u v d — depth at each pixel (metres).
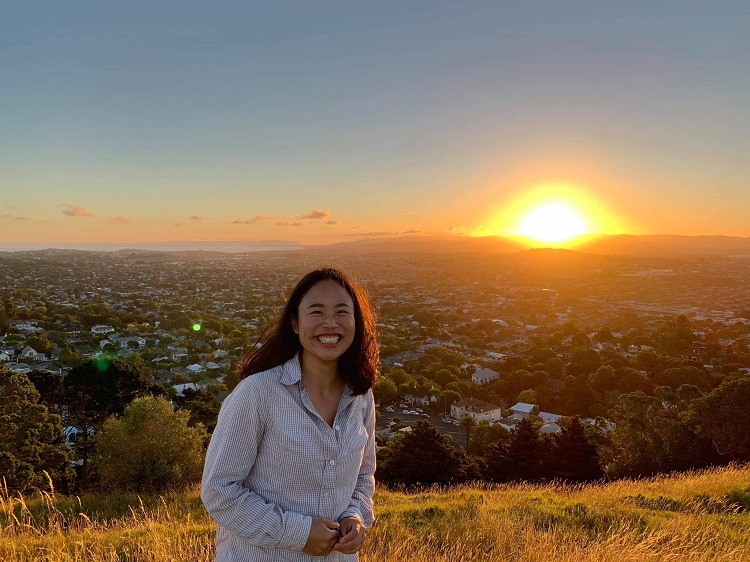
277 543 1.76
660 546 5.45
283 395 1.86
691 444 18.89
